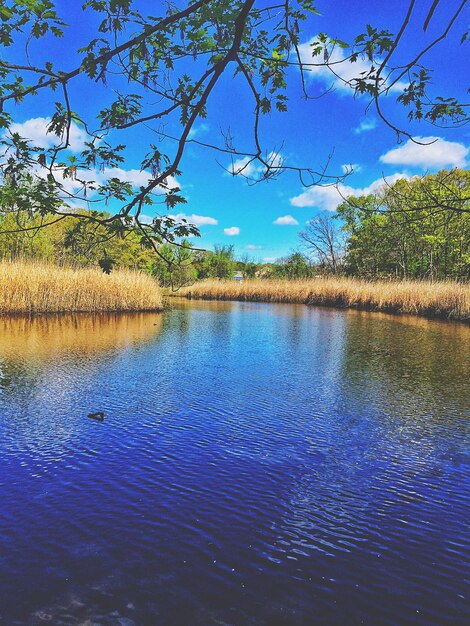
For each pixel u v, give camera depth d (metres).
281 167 1.99
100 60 1.83
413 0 1.67
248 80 2.00
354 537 3.01
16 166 2.02
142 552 2.78
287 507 3.36
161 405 5.86
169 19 1.76
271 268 44.62
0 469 3.90
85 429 4.91
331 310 23.62
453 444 4.68
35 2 1.90
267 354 9.72
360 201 33.53
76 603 2.34
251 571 2.64
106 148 2.12
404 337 12.73
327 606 2.38
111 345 10.45
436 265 30.53
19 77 2.01
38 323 14.42
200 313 20.53
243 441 4.66
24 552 2.75
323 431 5.00
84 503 3.35
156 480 3.74
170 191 2.11
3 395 6.16
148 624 2.22
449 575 2.66
